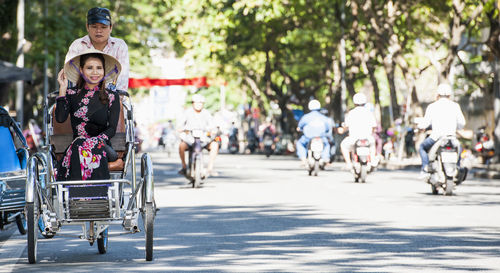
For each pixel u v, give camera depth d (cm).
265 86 11225
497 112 5325
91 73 1795
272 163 7356
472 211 2912
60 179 1780
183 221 2680
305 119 5181
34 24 7812
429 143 3603
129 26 9475
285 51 9994
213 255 1923
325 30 8919
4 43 7244
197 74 10325
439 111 3550
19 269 1753
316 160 5144
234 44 9469
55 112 1806
